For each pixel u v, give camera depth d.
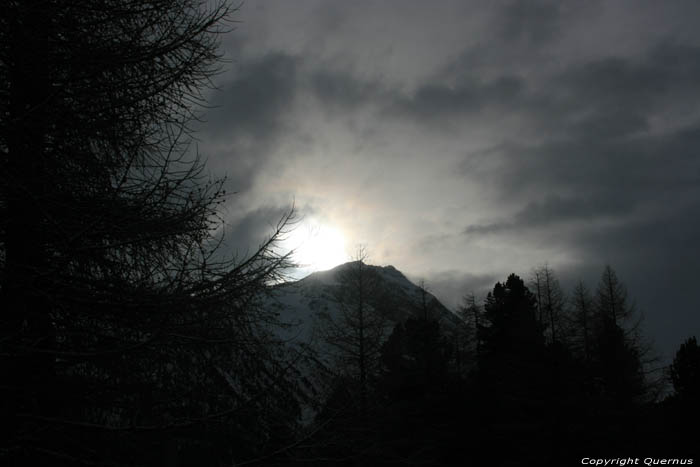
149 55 4.79
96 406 4.48
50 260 4.62
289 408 4.95
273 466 4.85
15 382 4.20
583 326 33.38
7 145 4.54
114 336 4.41
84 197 4.60
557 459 23.23
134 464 4.54
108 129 4.91
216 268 4.95
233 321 4.77
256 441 4.89
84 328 4.50
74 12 4.86
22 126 4.39
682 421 23.52
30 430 4.08
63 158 5.00
